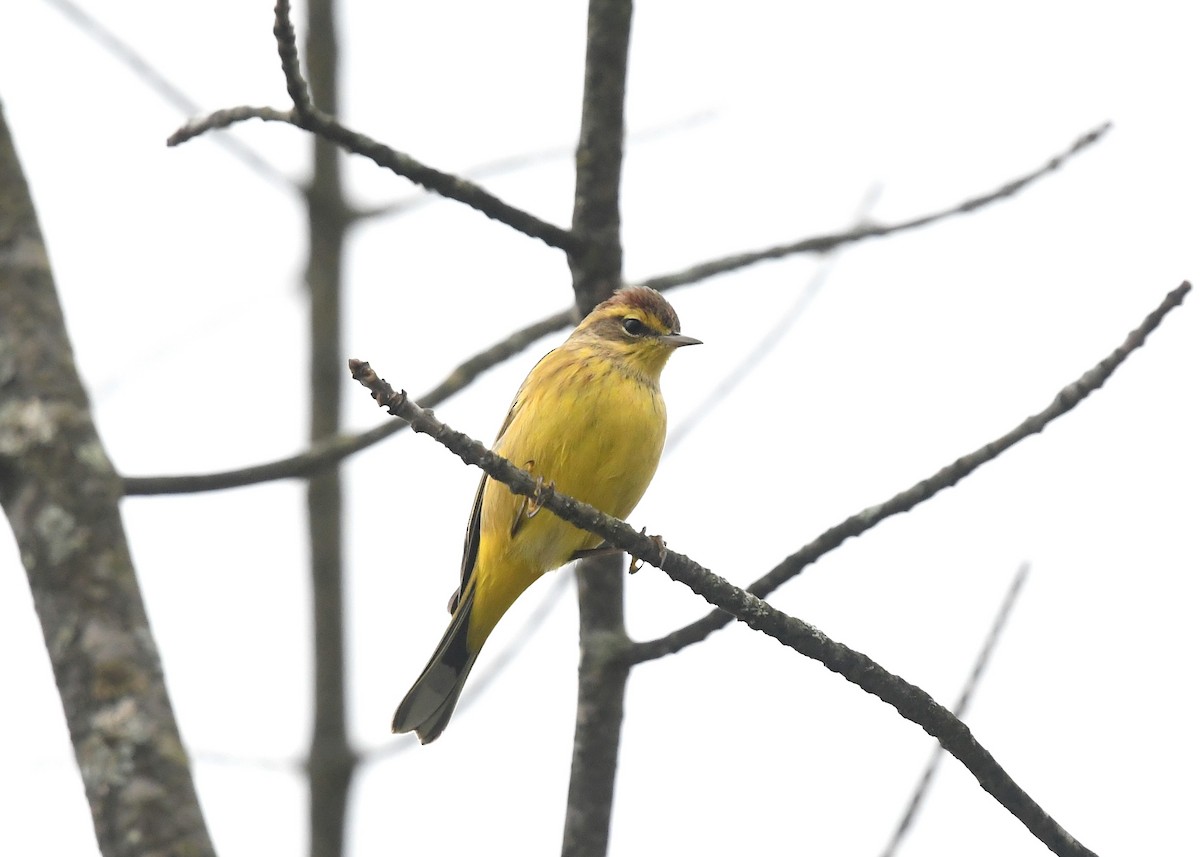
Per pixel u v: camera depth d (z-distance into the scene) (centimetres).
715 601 912
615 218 1118
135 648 663
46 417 701
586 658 1069
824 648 902
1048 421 994
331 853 1480
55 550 677
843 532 991
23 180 765
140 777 630
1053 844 913
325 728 1530
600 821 1043
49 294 738
